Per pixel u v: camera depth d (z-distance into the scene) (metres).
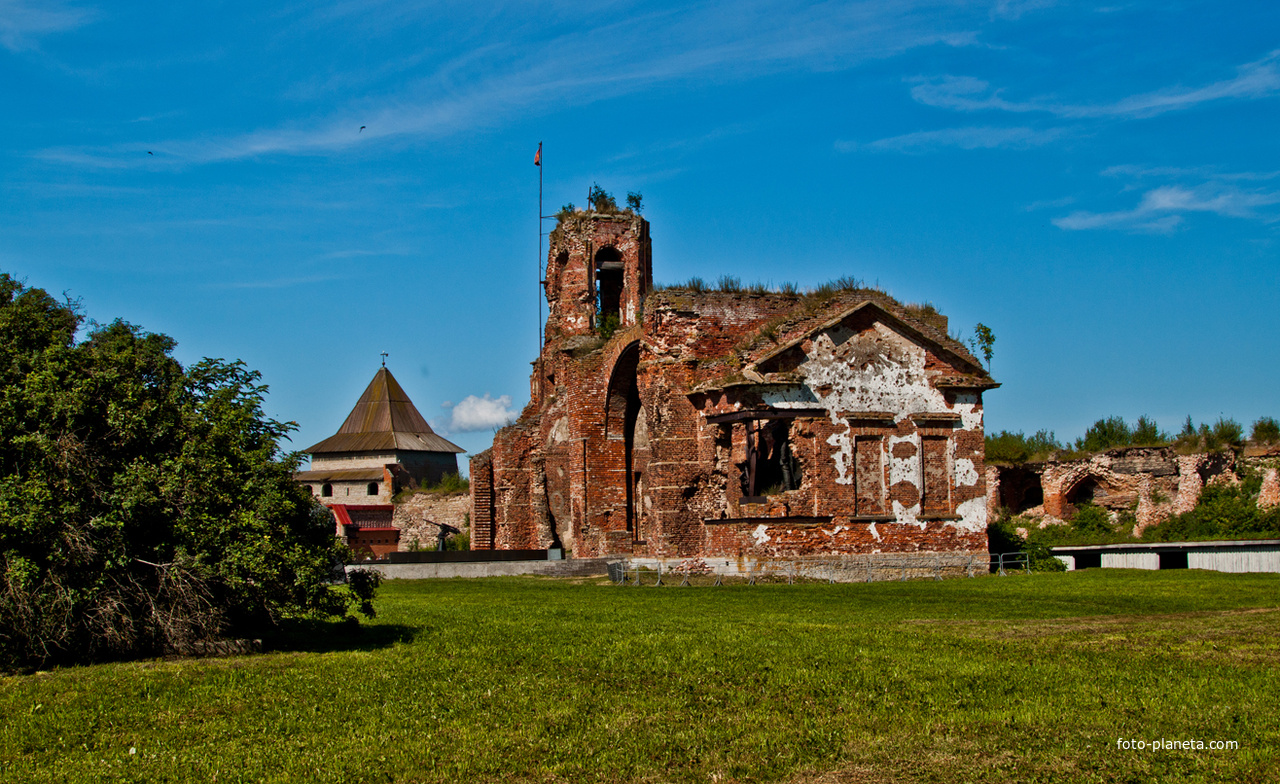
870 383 35.03
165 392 16.19
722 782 9.85
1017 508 51.84
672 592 27.67
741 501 33.66
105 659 15.16
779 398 34.06
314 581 15.98
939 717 11.63
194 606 15.16
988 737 10.83
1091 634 16.73
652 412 36.03
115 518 14.41
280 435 17.16
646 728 11.50
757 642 16.38
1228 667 13.59
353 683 13.73
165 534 15.15
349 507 68.81
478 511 50.88
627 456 44.84
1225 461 44.97
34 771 10.35
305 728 11.74
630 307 49.53
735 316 36.22
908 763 10.16
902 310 36.09
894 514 34.56
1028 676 13.35
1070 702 12.03
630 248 49.94
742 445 33.97
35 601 13.85
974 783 9.59
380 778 10.05
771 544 33.19
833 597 25.16
